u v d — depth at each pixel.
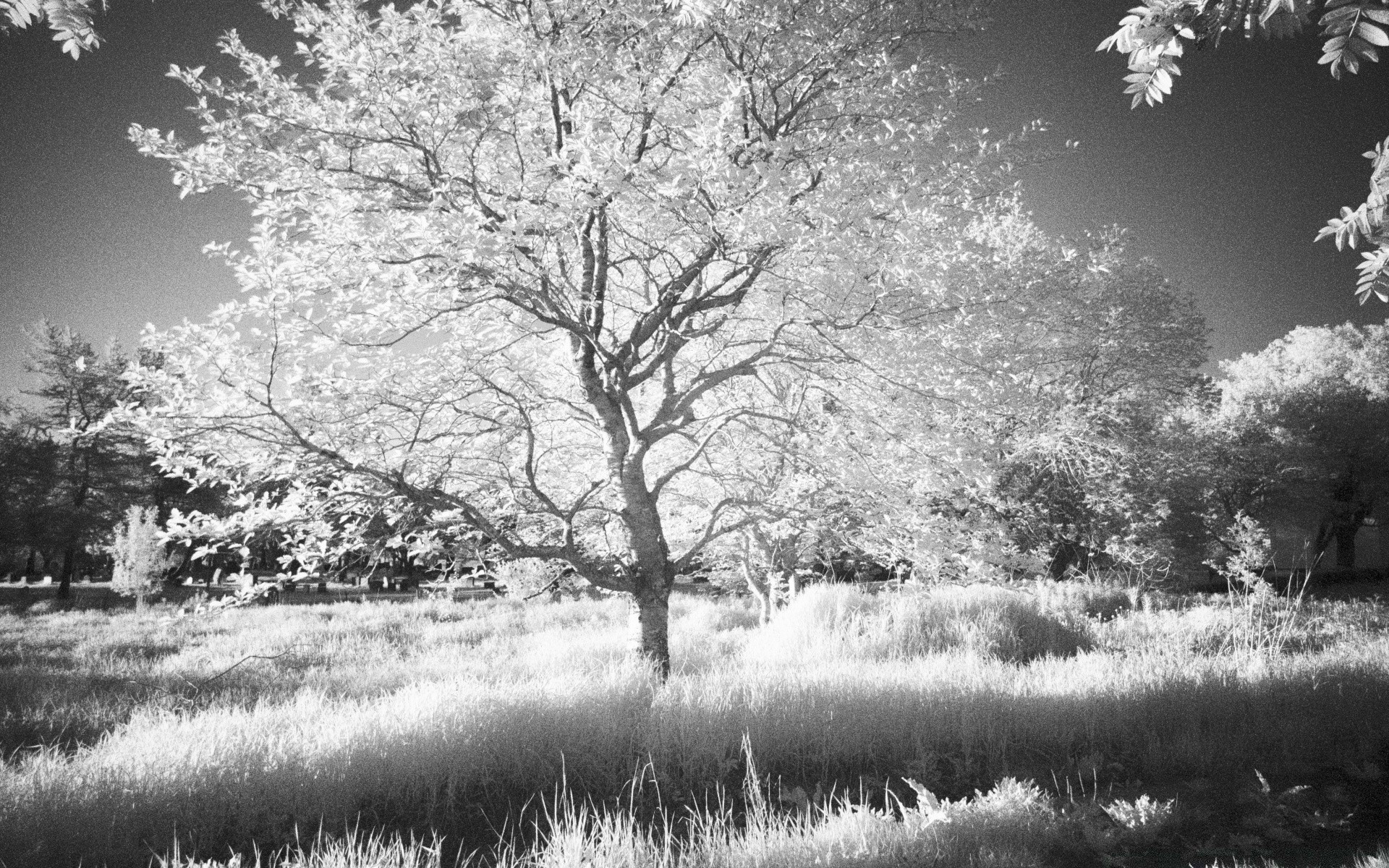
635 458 8.13
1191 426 28.89
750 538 12.86
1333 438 32.03
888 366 7.19
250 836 4.30
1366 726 6.05
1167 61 1.67
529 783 5.15
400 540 7.47
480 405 7.91
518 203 5.91
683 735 5.56
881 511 7.70
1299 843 4.22
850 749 5.78
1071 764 5.57
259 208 5.71
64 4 1.88
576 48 6.29
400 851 3.73
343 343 6.48
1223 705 6.57
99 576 49.34
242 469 6.88
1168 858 4.06
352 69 5.78
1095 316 20.11
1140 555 21.64
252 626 18.41
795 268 6.34
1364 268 1.86
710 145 5.67
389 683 10.02
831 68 7.91
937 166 7.19
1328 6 1.41
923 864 3.62
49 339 35.38
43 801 4.27
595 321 7.77
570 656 11.67
